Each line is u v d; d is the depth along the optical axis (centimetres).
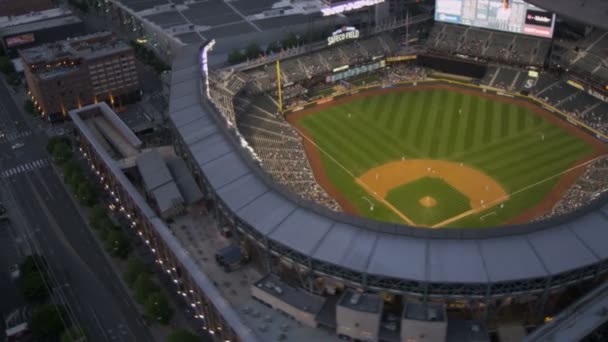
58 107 17688
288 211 9756
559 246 8706
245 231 9862
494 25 18538
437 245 8819
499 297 8394
